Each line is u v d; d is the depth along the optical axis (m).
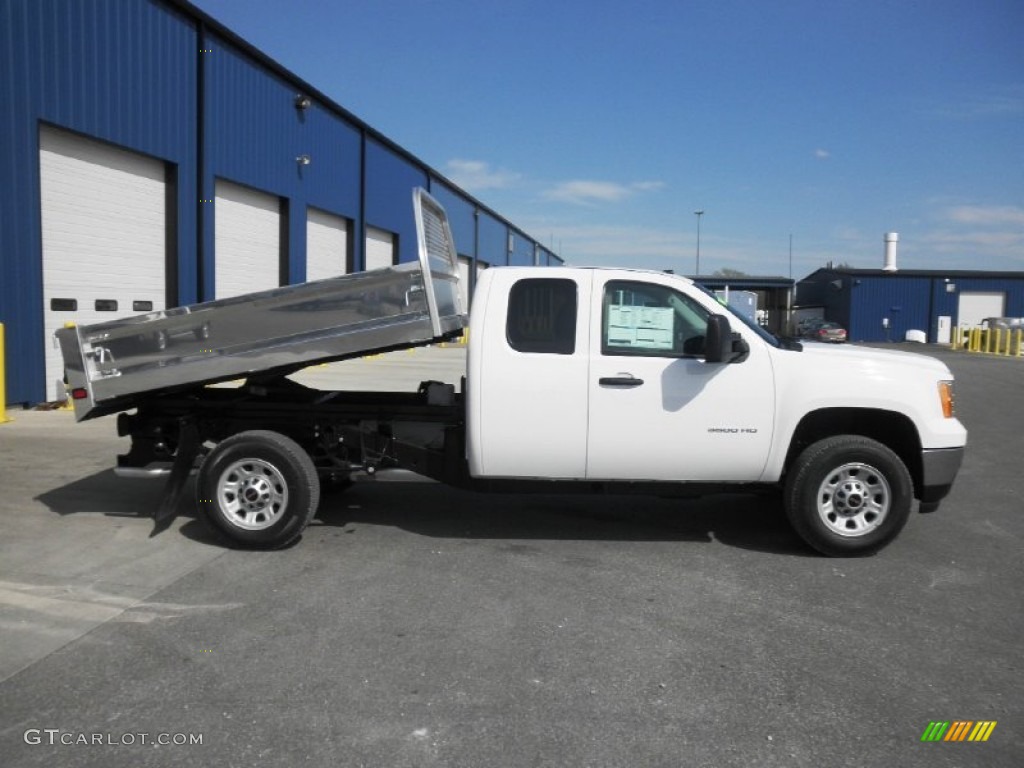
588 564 5.92
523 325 6.05
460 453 6.42
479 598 5.21
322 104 23.81
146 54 15.20
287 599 5.18
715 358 5.73
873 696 3.97
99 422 11.40
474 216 43.69
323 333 6.11
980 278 55.66
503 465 6.11
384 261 30.77
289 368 6.32
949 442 6.09
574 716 3.75
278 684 4.04
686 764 3.38
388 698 3.90
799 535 6.13
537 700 3.89
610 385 5.98
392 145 30.34
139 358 6.24
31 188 12.47
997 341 40.28
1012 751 3.51
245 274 19.88
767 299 69.56
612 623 4.82
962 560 6.11
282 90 21.08
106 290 14.66
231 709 3.79
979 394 18.53
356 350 6.11
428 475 6.50
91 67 13.70
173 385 6.24
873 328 55.72
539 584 5.48
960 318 55.88
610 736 3.58
